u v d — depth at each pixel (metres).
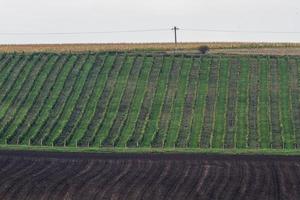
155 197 132.75
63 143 199.62
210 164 158.88
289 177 147.25
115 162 162.00
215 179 145.25
